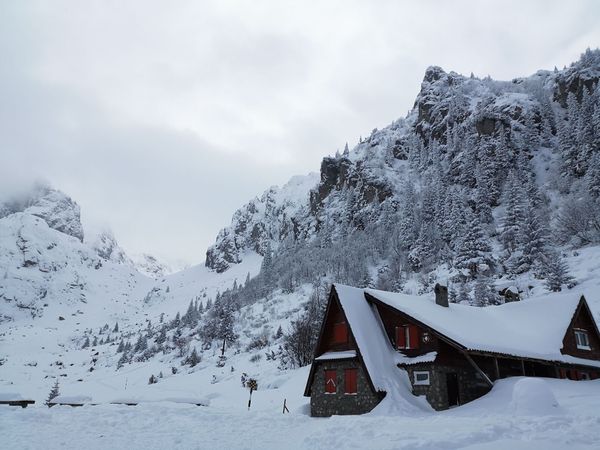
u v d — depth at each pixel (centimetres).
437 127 18550
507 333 3145
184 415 2127
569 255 6925
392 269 10469
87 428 1730
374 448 1255
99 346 17725
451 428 1470
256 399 3959
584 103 10656
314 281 12569
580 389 2392
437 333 2614
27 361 15150
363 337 2797
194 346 10456
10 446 1367
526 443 1112
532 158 12506
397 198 15775
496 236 9369
